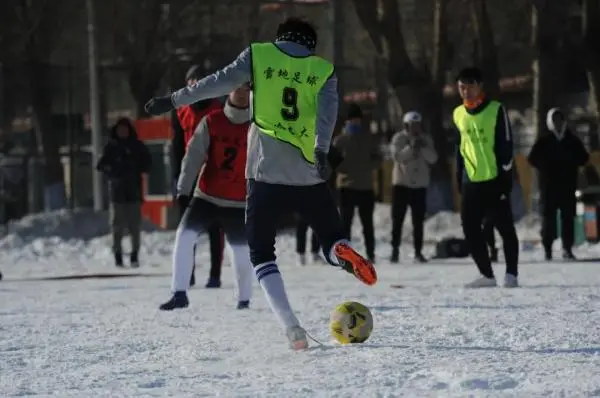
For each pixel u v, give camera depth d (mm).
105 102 84062
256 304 26266
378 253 51031
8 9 86250
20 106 106062
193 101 17469
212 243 32688
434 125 69688
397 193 43906
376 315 21984
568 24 69188
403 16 97750
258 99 17281
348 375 14219
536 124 63531
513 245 29000
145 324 21828
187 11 86750
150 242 62656
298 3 87250
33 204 88562
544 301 24453
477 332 18562
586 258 42719
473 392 12719
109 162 46844
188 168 24500
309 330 19734
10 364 16469
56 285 36812
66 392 13750
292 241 58531
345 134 42594
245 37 86375
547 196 41656
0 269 49281
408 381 13648
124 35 84750
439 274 36406
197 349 17562
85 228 68250
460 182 29438
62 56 98500
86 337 19828
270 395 12930
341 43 60188
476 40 75812
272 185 17203
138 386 14062
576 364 14781
